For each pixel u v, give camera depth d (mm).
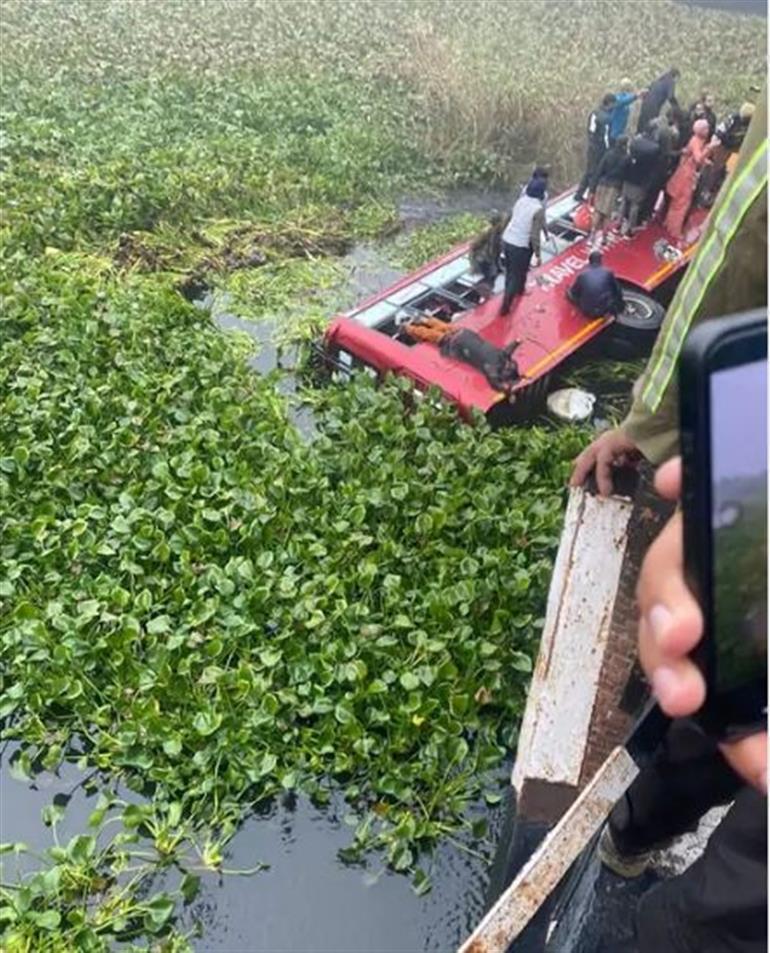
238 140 16312
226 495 8656
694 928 2816
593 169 13109
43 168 14422
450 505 8586
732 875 2725
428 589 7996
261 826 7004
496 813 6988
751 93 18688
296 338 12164
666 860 3955
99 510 8516
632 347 11359
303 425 10680
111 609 7801
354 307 12188
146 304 11586
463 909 6688
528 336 10781
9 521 8328
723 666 1533
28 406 9438
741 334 1382
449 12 22453
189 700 7301
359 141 16875
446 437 9711
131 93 17578
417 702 7164
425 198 16344
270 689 7387
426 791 7047
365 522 8641
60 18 20406
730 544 1465
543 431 10078
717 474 1429
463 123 17469
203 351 10828
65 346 10430
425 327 10766
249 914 6625
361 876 6820
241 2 22312
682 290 3316
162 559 8148
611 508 4754
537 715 4484
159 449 9203
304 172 15992
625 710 4430
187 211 14273
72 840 6590
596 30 21641
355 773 7137
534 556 8211
